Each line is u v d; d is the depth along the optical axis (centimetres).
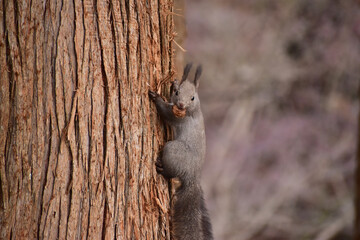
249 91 2902
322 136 2764
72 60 715
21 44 698
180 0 939
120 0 746
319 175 2652
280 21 3011
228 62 2958
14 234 713
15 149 706
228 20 3023
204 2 3064
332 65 2897
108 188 746
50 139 712
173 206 862
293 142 2770
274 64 2939
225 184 2631
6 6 695
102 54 732
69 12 710
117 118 750
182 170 857
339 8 2941
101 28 729
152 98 812
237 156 2733
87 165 729
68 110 716
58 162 715
